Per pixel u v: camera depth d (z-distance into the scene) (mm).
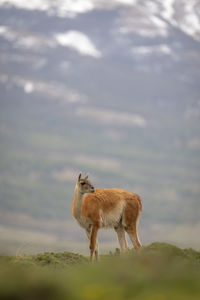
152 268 27703
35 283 21250
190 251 50875
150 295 20719
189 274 25266
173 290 21406
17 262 54344
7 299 20375
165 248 49312
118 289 21922
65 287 21609
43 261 58188
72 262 61844
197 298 20188
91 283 23609
